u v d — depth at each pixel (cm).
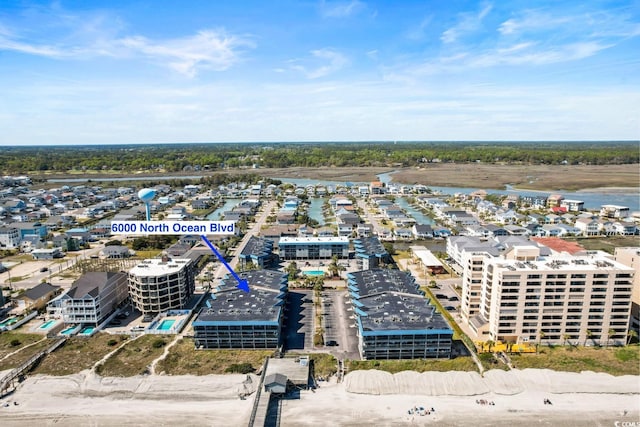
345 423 10738
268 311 15038
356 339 15162
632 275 14012
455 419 10912
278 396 11794
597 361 13475
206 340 14388
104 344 14925
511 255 17575
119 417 11069
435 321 14100
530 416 11025
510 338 14538
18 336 15712
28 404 11612
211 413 11188
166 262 18638
